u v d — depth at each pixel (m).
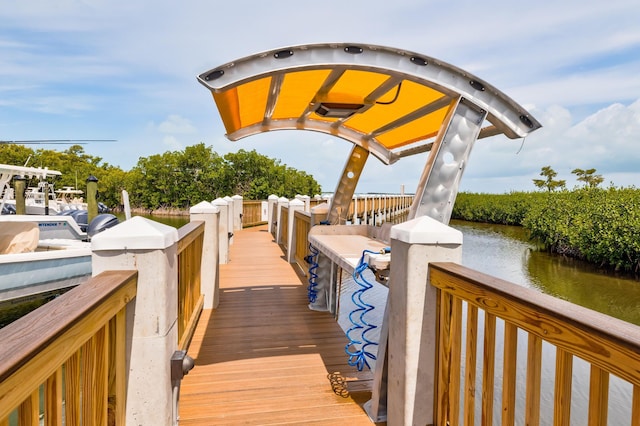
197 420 2.17
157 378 1.71
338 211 4.19
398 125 3.23
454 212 32.34
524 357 4.70
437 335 1.85
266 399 2.40
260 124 3.63
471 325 1.56
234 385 2.57
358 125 3.65
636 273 10.00
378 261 2.11
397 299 1.95
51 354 0.93
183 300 2.99
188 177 36.81
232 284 5.37
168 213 37.06
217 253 4.37
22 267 5.02
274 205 11.11
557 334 1.08
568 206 13.56
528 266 11.55
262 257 7.55
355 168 4.10
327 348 3.21
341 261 2.49
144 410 1.71
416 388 1.86
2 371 0.71
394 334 1.99
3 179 9.71
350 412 2.27
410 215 2.27
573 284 9.31
